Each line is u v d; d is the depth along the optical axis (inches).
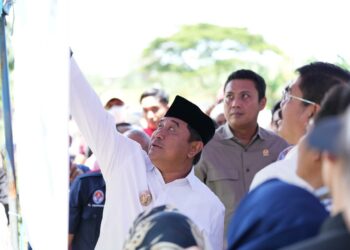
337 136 88.7
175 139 214.7
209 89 1600.6
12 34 206.1
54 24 171.3
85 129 211.8
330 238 95.7
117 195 212.8
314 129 93.0
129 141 217.6
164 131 216.8
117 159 214.1
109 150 212.7
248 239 115.0
